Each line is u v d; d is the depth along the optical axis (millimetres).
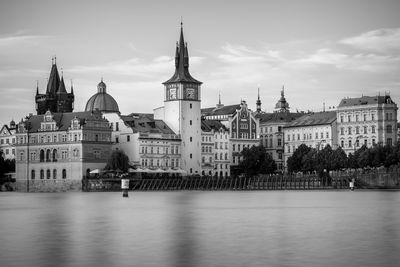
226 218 137875
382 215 142250
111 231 114562
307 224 124250
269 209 163250
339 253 90312
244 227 119750
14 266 83250
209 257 87938
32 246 97625
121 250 93562
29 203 196875
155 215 146250
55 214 150500
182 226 122125
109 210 162500
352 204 180375
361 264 83062
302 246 96188
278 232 112000
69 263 84688
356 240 101688
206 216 142875
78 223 128750
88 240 103375
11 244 99625
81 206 179750
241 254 89938
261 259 86438
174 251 92562
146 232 113062
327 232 111500
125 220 134250
